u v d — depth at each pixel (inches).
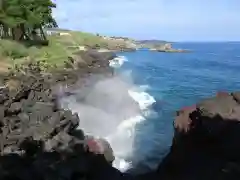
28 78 1284.4
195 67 3410.4
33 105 935.0
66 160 663.1
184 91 1952.5
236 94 830.5
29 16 2373.3
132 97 1567.4
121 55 4825.3
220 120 733.9
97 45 5172.2
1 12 2223.2
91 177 658.8
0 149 705.6
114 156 887.1
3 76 1246.9
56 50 2380.7
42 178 627.2
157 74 2746.1
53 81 1430.9
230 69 3211.1
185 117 874.8
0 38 2142.0
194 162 711.1
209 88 2090.3
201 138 755.4
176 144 832.9
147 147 995.9
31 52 1975.9
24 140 724.7
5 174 613.9
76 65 2117.4
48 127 802.2
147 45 7047.2
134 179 717.9
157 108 1461.6
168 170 764.0
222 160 665.6
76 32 5625.0
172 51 6387.8
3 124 813.9
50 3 2689.5
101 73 2033.7
